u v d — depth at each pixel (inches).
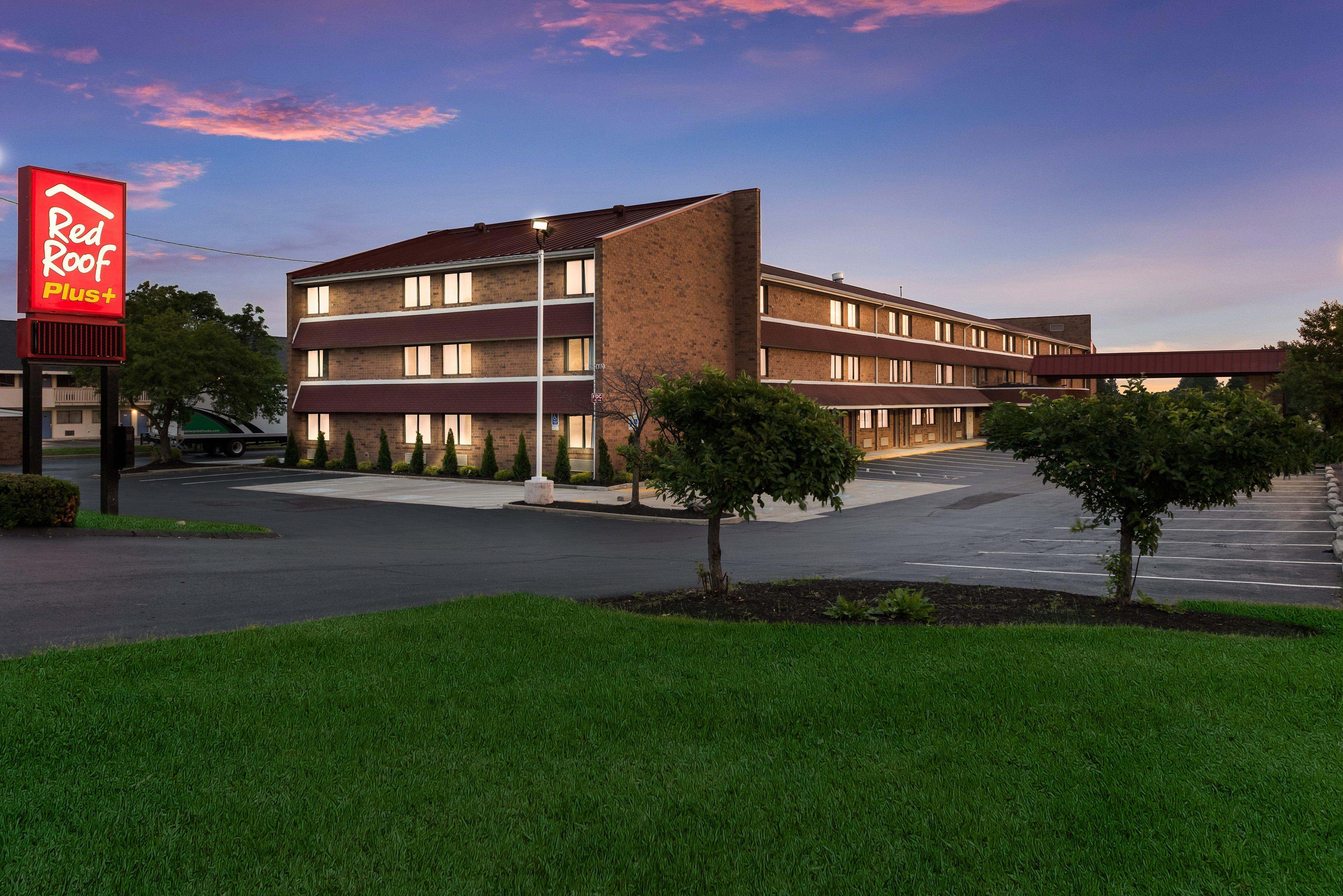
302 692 262.1
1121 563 427.8
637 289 1406.3
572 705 254.1
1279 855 170.4
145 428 2605.8
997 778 204.1
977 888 158.2
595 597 465.7
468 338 1487.5
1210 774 206.4
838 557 673.6
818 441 409.7
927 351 2353.6
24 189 751.7
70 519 687.7
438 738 227.6
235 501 1139.9
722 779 203.3
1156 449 397.1
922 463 1809.8
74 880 156.2
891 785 200.5
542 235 1104.8
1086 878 160.9
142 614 398.9
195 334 1631.4
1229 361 2647.6
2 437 1724.9
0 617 384.2
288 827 178.1
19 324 757.3
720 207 1615.4
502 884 157.9
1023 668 289.4
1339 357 1498.5
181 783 197.9
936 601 429.1
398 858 166.7
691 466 415.5
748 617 391.2
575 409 1379.2
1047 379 2999.5
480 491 1284.4
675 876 161.3
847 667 292.4
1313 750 221.5
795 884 159.5
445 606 397.4
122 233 806.5
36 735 222.1
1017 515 994.1
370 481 1433.3
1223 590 530.3
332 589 485.4
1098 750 221.1
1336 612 391.9
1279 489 1256.8
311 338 1689.2
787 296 1802.4
